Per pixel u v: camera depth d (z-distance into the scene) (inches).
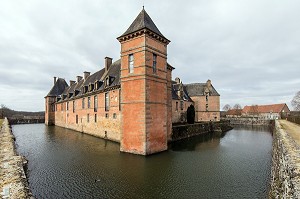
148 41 696.4
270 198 350.6
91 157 644.7
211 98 1988.2
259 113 3218.5
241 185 423.2
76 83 1872.5
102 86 1151.6
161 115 751.7
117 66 1145.4
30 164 568.1
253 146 900.6
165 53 789.9
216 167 549.6
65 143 920.3
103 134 1088.8
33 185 413.7
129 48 725.3
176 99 1648.6
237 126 2269.9
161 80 759.7
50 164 566.3
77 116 1472.7
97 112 1162.6
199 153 727.7
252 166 564.7
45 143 923.4
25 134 1283.2
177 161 605.6
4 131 947.3
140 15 738.8
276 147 584.1
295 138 560.7
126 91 727.7
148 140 676.7
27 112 3742.6
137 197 361.4
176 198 359.9
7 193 260.2
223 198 362.6
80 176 466.9
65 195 366.9
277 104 3144.7
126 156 657.6
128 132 714.2
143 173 491.2
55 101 2069.4
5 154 475.2
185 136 1184.2
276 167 438.0
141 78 682.8
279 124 1189.7
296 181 215.6
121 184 420.2
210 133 1472.7
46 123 2182.6
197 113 2000.5
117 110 959.0
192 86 2142.0
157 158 637.9
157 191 387.5
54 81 2229.3
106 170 511.8
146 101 674.2
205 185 421.1
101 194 371.6
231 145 923.4
